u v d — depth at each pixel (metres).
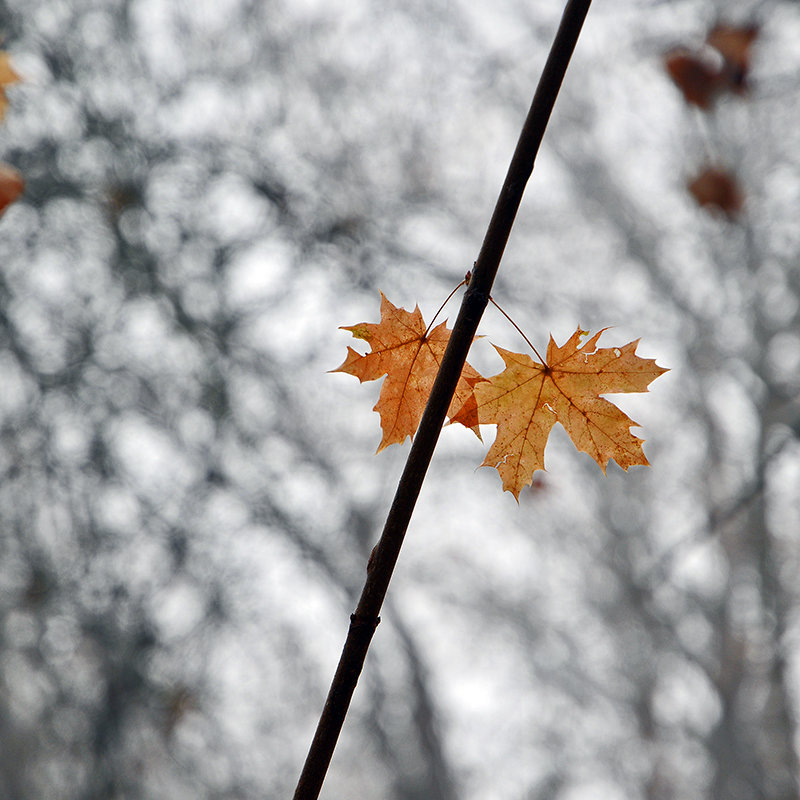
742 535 11.37
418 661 11.26
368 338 1.41
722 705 11.74
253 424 8.11
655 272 11.97
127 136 7.54
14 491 7.27
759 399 11.15
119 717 7.45
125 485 7.46
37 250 7.35
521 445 1.39
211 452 7.90
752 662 11.77
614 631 12.37
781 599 11.34
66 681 7.63
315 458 8.78
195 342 7.77
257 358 8.07
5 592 7.39
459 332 1.16
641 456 1.36
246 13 8.32
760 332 11.39
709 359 12.08
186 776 8.14
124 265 7.50
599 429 1.37
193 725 7.79
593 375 1.38
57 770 7.93
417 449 1.14
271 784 8.51
